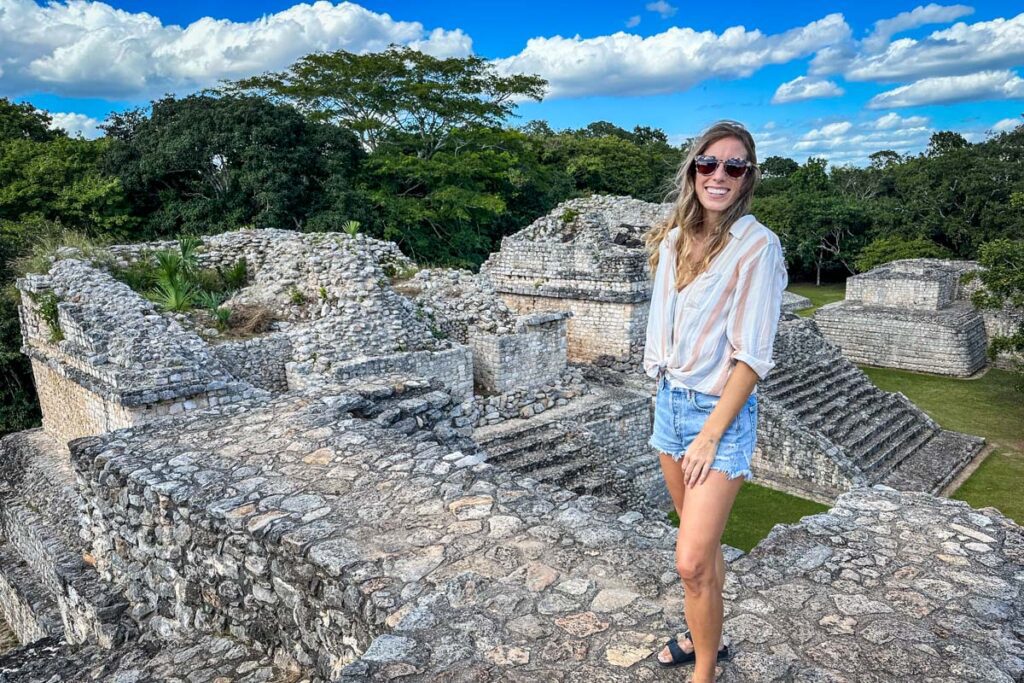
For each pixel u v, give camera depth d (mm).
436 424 7117
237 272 14172
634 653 2984
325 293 12961
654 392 15625
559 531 4121
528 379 14703
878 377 24797
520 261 19453
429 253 29609
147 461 5336
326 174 26906
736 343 2367
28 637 9508
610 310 17812
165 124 24562
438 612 3301
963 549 3971
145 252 13883
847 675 2879
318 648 3975
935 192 43062
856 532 4184
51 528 9703
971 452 16844
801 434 15117
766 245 2342
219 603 4629
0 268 17250
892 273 27281
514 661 2947
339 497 4625
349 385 7086
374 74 31922
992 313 26859
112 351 9859
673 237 2592
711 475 2424
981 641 3125
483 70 33656
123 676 4301
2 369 15672
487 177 32094
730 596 3490
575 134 57969
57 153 24125
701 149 2416
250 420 6176
